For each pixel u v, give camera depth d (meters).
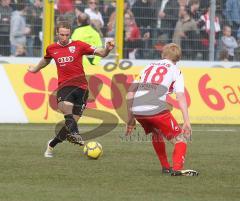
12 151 32.12
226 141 37.44
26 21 50.91
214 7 52.28
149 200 21.66
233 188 24.02
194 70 45.94
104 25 51.88
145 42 52.34
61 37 31.08
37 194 22.38
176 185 24.34
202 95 45.69
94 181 24.92
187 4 52.25
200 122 45.41
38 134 38.66
